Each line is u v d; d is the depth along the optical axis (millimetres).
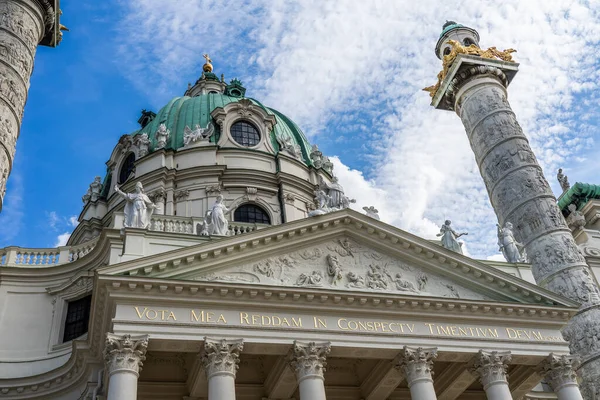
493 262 30219
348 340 24531
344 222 27531
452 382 28453
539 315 27859
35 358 30422
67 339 31375
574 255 34219
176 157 44500
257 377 27625
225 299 23703
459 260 27859
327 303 25016
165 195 42094
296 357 23656
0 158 22844
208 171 42906
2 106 23734
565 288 33344
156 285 22766
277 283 25141
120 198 43750
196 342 22594
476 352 26031
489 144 38719
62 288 32406
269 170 45125
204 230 27859
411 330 25703
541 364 27422
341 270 26578
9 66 24828
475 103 40625
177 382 26453
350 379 29156
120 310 22156
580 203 48344
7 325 31031
